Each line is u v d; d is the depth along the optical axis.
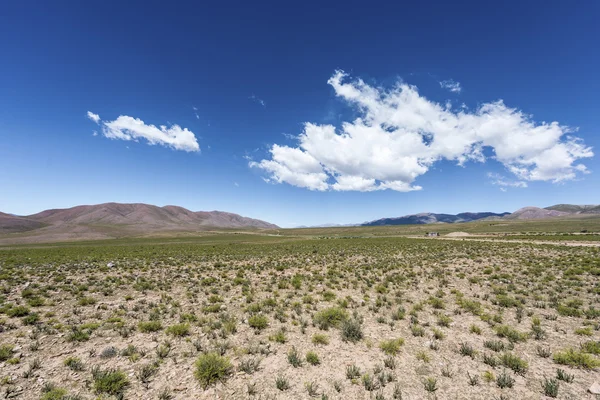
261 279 22.95
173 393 7.05
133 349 9.31
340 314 12.84
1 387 7.05
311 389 7.07
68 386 7.22
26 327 11.41
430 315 13.34
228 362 8.18
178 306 14.95
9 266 29.62
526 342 9.96
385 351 9.42
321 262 33.28
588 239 56.41
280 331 11.30
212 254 44.31
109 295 17.41
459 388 7.16
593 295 15.93
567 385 7.17
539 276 21.56
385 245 55.91
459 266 27.83
